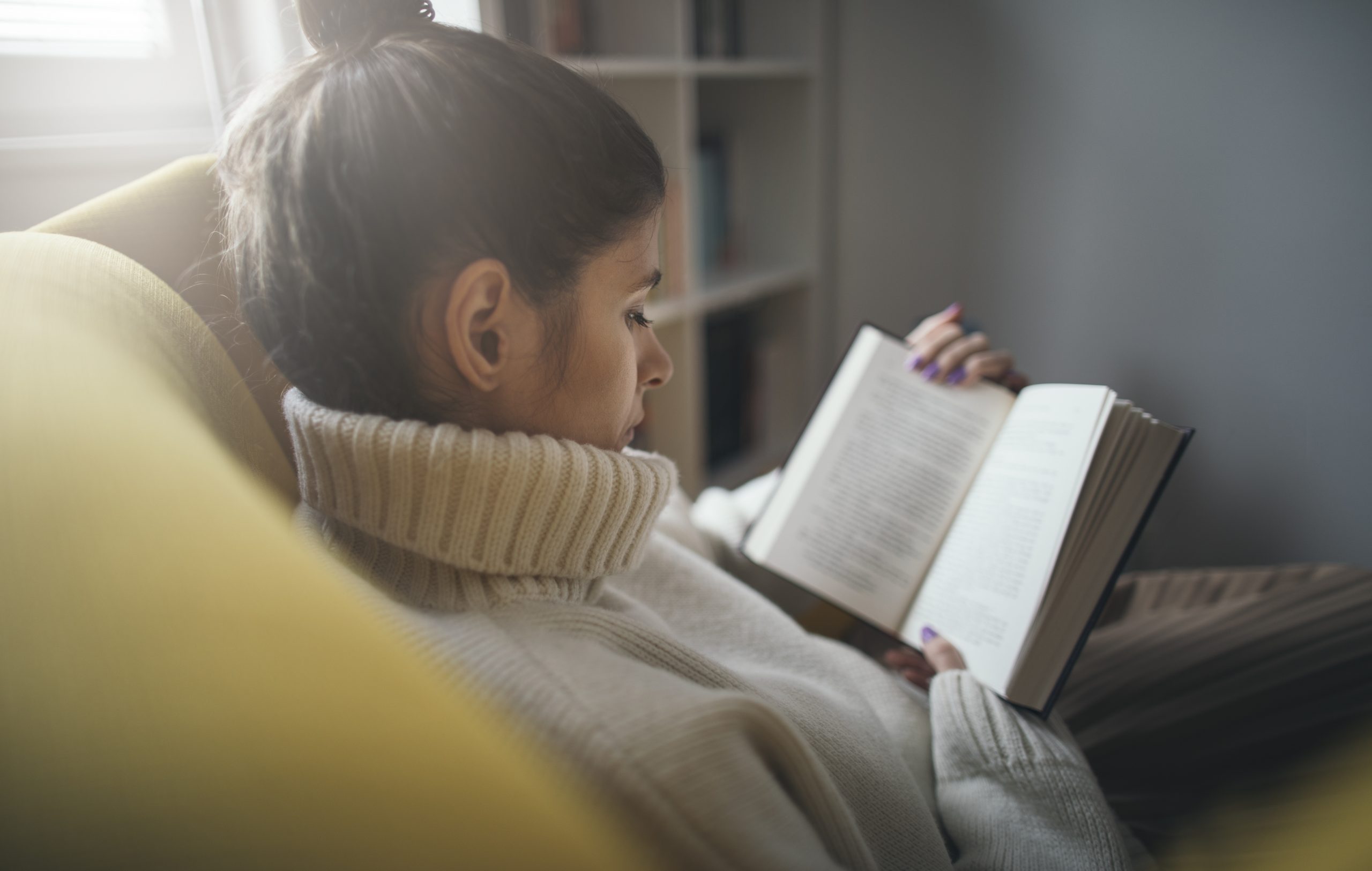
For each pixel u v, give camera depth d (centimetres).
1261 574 89
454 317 40
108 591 24
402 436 40
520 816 26
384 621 34
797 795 41
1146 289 140
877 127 166
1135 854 61
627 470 46
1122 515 63
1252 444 134
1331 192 121
